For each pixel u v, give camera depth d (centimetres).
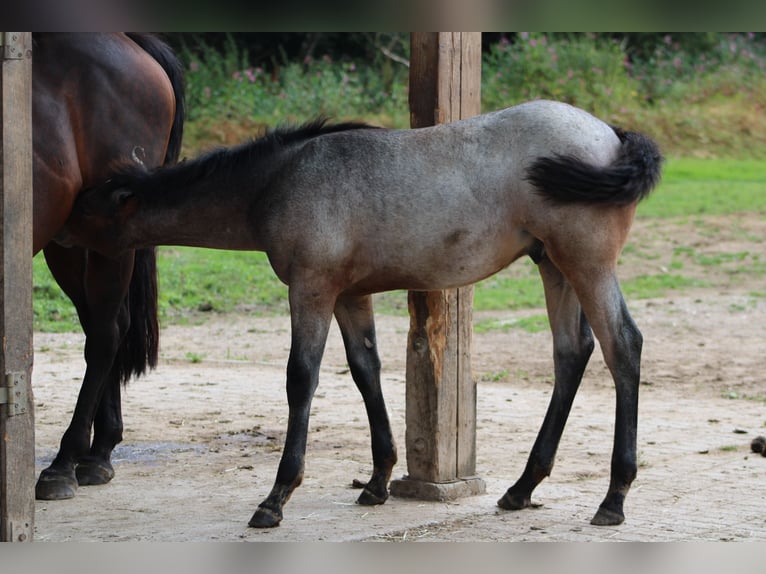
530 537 616
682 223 2211
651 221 2227
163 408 1028
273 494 637
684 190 2494
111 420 776
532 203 617
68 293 783
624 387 628
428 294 698
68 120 707
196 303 1684
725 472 786
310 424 967
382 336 1480
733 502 698
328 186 626
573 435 923
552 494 725
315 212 623
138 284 800
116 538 608
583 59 2980
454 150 630
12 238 528
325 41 3091
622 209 618
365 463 818
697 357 1335
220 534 618
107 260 737
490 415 1013
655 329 1516
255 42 3023
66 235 708
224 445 881
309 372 630
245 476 774
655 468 798
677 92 3119
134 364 797
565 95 2897
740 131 3011
